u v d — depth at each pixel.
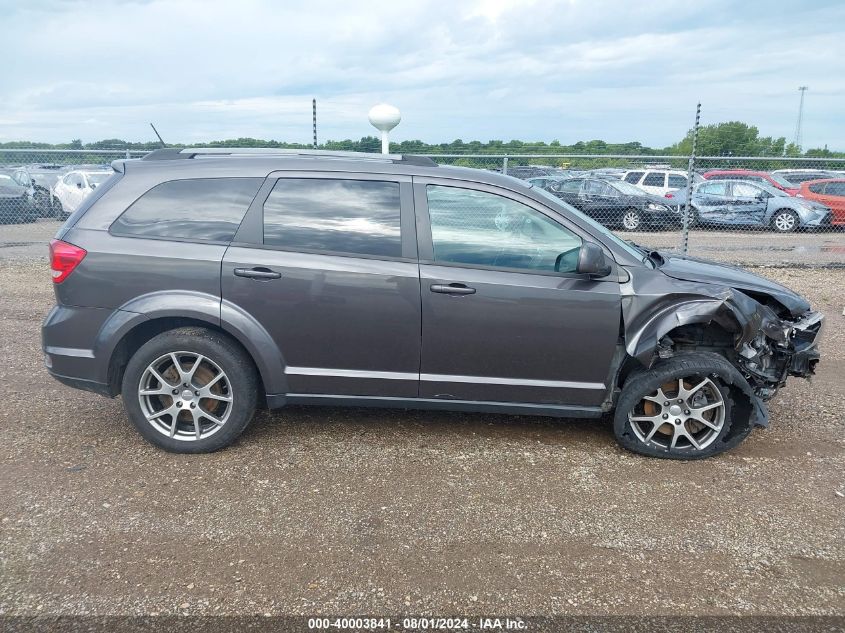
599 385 4.15
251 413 4.13
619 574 3.02
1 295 8.75
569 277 4.03
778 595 2.89
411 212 4.05
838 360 6.47
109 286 3.96
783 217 16.33
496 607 2.77
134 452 4.13
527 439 4.48
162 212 4.06
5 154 12.19
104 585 2.84
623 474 4.00
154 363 4.00
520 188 4.12
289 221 4.04
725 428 4.15
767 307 4.18
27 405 4.86
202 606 2.73
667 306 4.01
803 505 3.68
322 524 3.37
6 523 3.29
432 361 4.08
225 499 3.58
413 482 3.83
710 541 3.30
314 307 3.98
